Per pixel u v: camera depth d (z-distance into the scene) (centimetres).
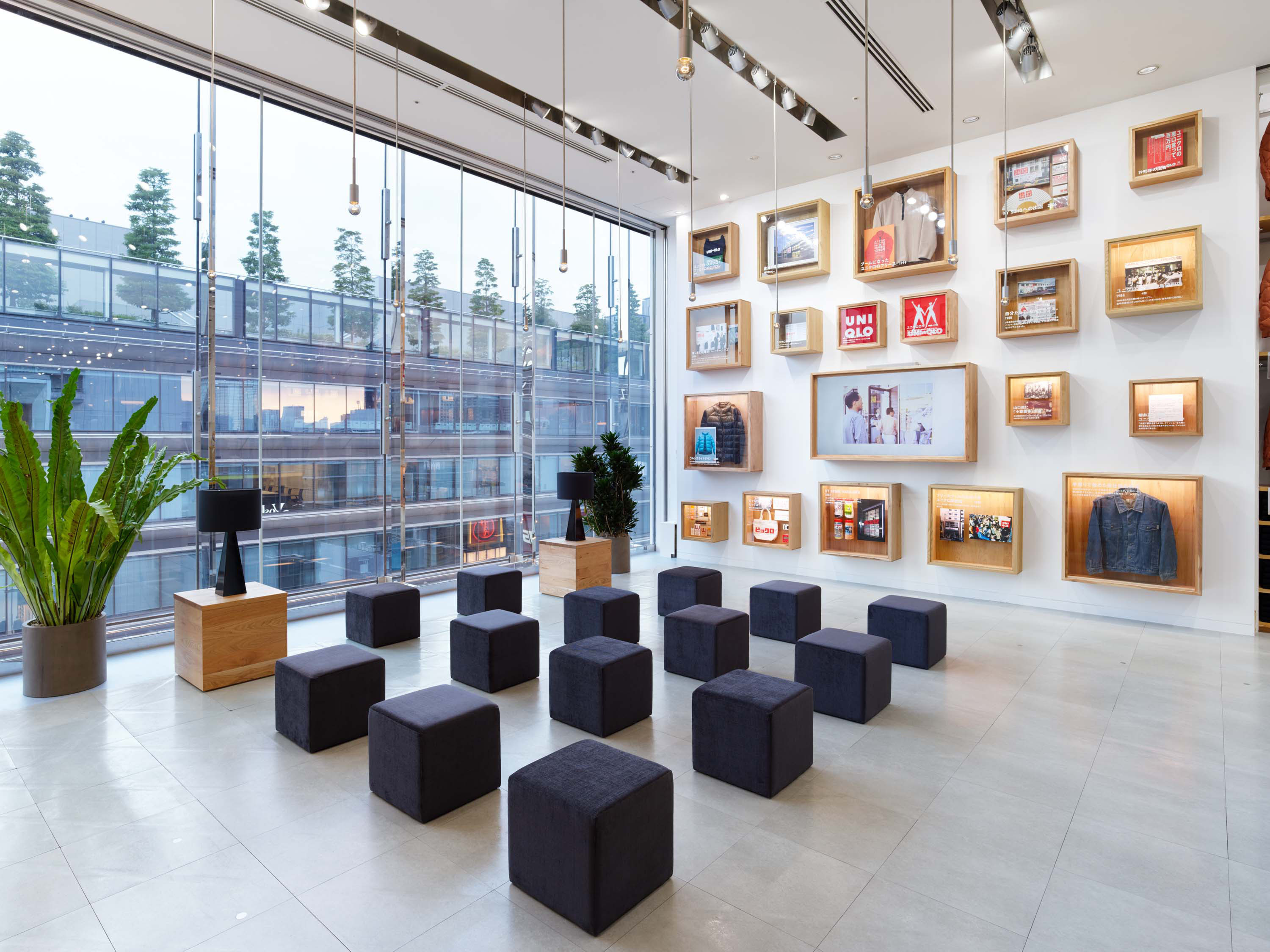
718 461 964
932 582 800
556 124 711
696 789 346
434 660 552
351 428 719
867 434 838
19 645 513
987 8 521
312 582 696
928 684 494
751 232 944
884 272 795
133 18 527
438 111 680
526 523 895
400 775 322
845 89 644
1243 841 296
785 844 295
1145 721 426
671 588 670
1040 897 259
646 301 1074
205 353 607
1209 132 625
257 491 511
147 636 576
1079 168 691
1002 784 348
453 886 267
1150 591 664
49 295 531
